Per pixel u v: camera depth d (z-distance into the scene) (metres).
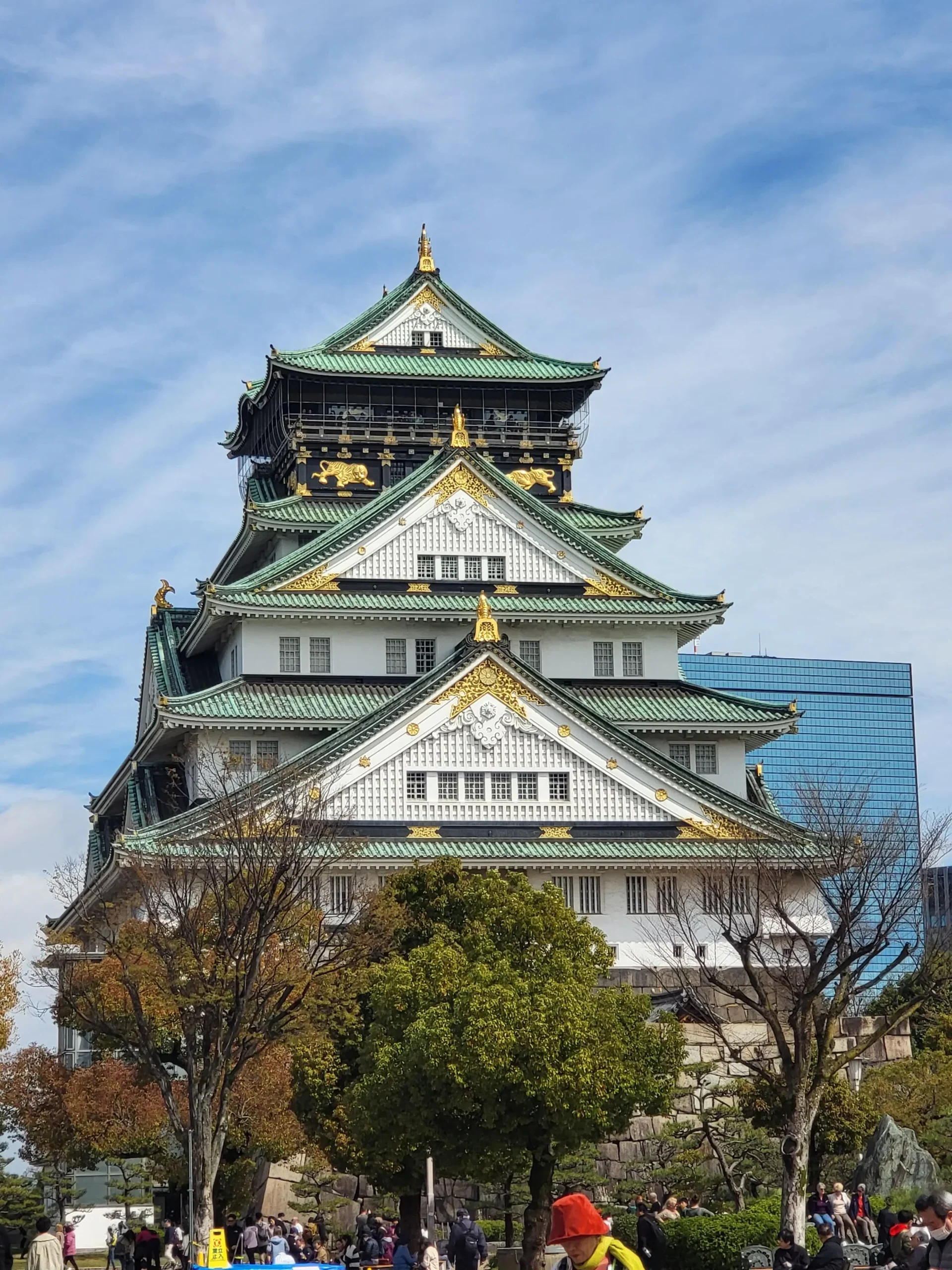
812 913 90.19
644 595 103.31
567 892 91.94
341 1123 60.75
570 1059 54.38
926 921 89.31
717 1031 65.00
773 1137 67.06
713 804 93.31
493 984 56.12
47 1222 46.84
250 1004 58.78
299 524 108.00
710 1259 52.59
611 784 92.81
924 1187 63.66
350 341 115.44
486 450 114.31
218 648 107.56
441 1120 56.19
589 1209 19.34
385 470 111.75
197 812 82.50
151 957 59.94
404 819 90.25
